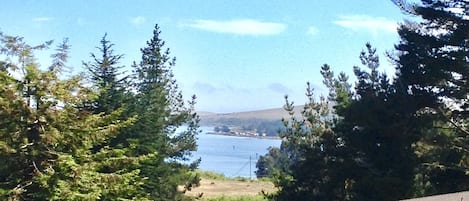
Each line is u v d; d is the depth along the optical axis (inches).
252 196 1216.8
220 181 1576.0
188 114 839.7
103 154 440.5
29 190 392.5
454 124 798.5
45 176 383.9
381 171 714.2
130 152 544.1
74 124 411.8
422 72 788.6
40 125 397.1
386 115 728.3
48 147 401.4
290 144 794.8
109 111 593.6
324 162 754.2
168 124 810.8
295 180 767.7
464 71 784.9
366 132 727.7
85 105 581.0
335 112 771.4
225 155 3570.4
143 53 834.2
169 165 729.0
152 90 758.5
